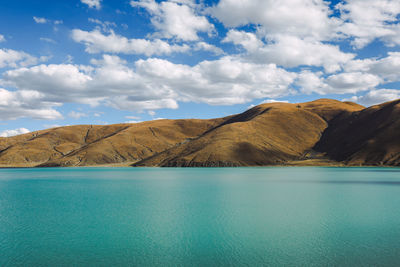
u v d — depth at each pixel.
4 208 45.78
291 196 56.25
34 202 51.62
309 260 23.78
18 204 49.56
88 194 61.97
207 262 23.73
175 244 27.89
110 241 28.91
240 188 70.00
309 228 32.75
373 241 28.19
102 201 52.00
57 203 50.25
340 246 26.94
